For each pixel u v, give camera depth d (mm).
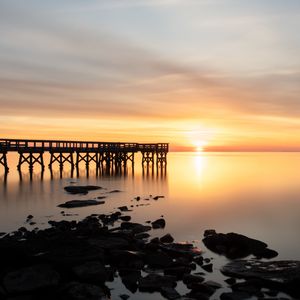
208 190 30672
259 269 9859
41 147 38531
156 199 24625
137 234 13977
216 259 11203
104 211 19422
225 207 21688
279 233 14945
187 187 32781
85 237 12562
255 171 59000
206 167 73062
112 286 9086
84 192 27031
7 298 8102
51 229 13992
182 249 11812
